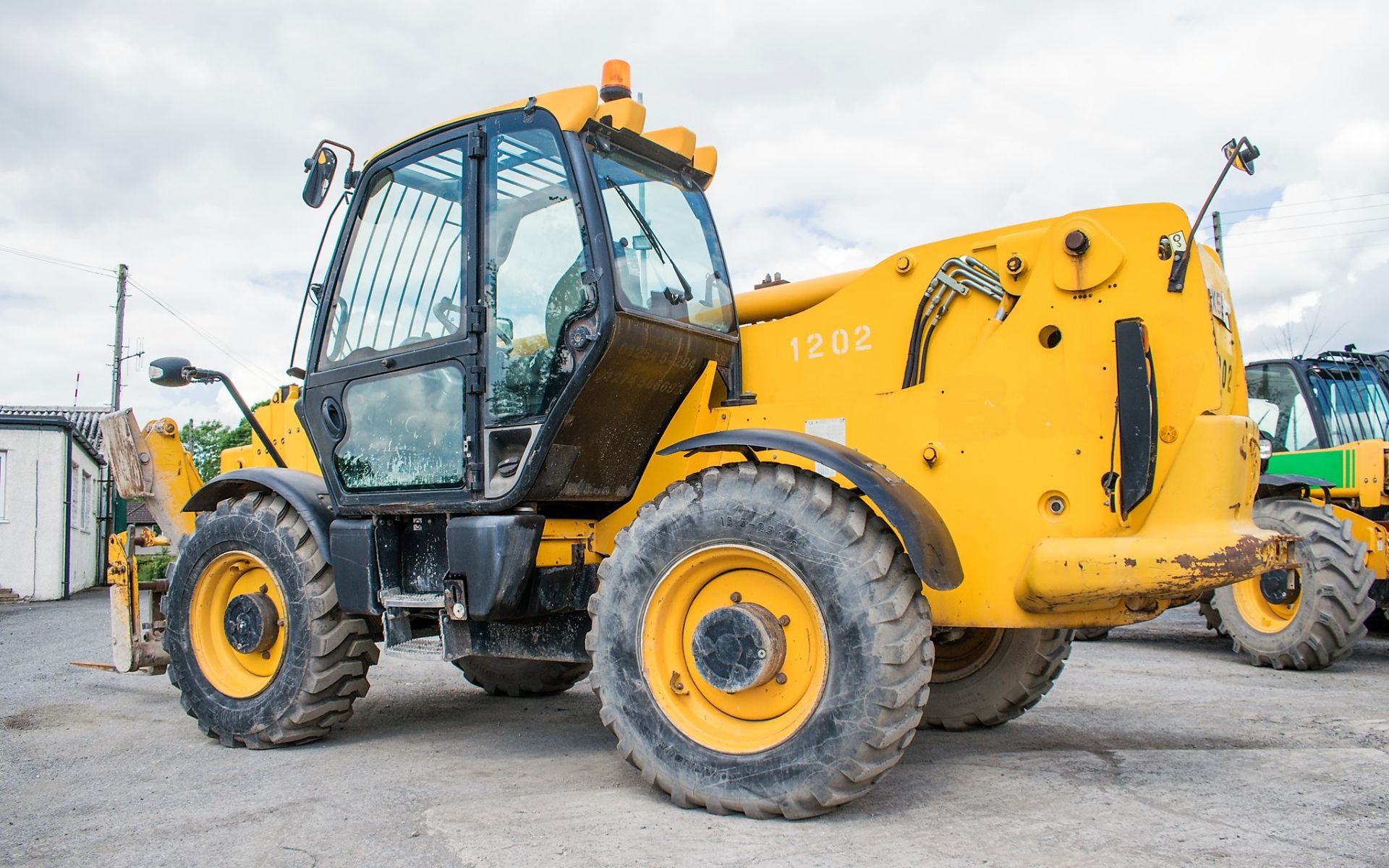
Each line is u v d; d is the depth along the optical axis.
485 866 2.54
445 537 3.74
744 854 2.57
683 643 3.18
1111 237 3.02
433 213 3.84
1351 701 4.93
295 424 5.09
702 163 4.16
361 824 2.95
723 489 3.07
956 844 2.62
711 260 3.98
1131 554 2.82
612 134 3.59
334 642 4.04
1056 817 2.85
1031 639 3.97
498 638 3.76
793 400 3.66
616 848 2.64
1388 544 6.75
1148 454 2.89
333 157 4.08
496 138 3.63
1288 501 6.41
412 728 4.54
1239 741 3.94
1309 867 2.42
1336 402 7.91
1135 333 2.94
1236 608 6.48
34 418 17.23
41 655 7.81
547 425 3.37
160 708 5.17
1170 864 2.45
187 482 5.43
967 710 4.11
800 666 2.97
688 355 3.56
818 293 3.88
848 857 2.52
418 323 3.80
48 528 17.27
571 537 3.72
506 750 4.01
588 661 3.65
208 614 4.44
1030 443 3.05
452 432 3.63
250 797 3.31
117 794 3.38
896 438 3.26
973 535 3.11
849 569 2.83
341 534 3.93
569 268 3.39
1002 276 3.20
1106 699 5.00
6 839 2.88
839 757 2.76
